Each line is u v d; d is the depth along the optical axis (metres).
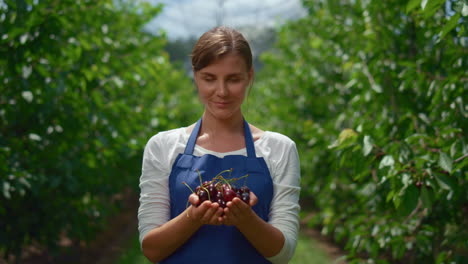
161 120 4.77
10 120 3.09
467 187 2.20
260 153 1.32
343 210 4.81
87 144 3.76
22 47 2.76
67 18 3.14
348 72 4.37
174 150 1.32
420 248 2.74
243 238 1.24
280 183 1.30
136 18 5.04
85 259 5.15
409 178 2.00
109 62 3.75
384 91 2.86
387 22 3.20
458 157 2.02
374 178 2.78
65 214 4.02
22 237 3.89
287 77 6.41
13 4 2.70
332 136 4.33
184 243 1.25
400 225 2.73
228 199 1.11
